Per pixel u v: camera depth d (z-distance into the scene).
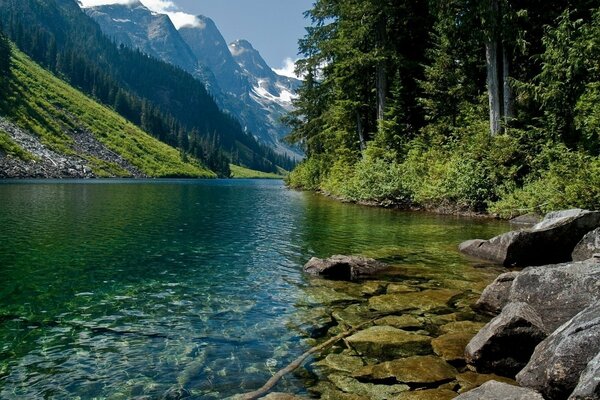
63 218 21.56
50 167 91.75
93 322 7.76
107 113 172.75
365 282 10.53
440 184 26.67
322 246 15.34
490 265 12.33
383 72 36.56
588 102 20.38
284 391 5.39
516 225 20.80
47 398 5.21
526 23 25.98
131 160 136.62
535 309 6.79
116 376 5.77
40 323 7.67
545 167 23.36
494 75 26.11
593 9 21.72
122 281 10.50
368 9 32.97
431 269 11.84
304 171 65.19
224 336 7.16
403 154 34.31
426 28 36.53
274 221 22.62
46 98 139.62
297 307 8.64
